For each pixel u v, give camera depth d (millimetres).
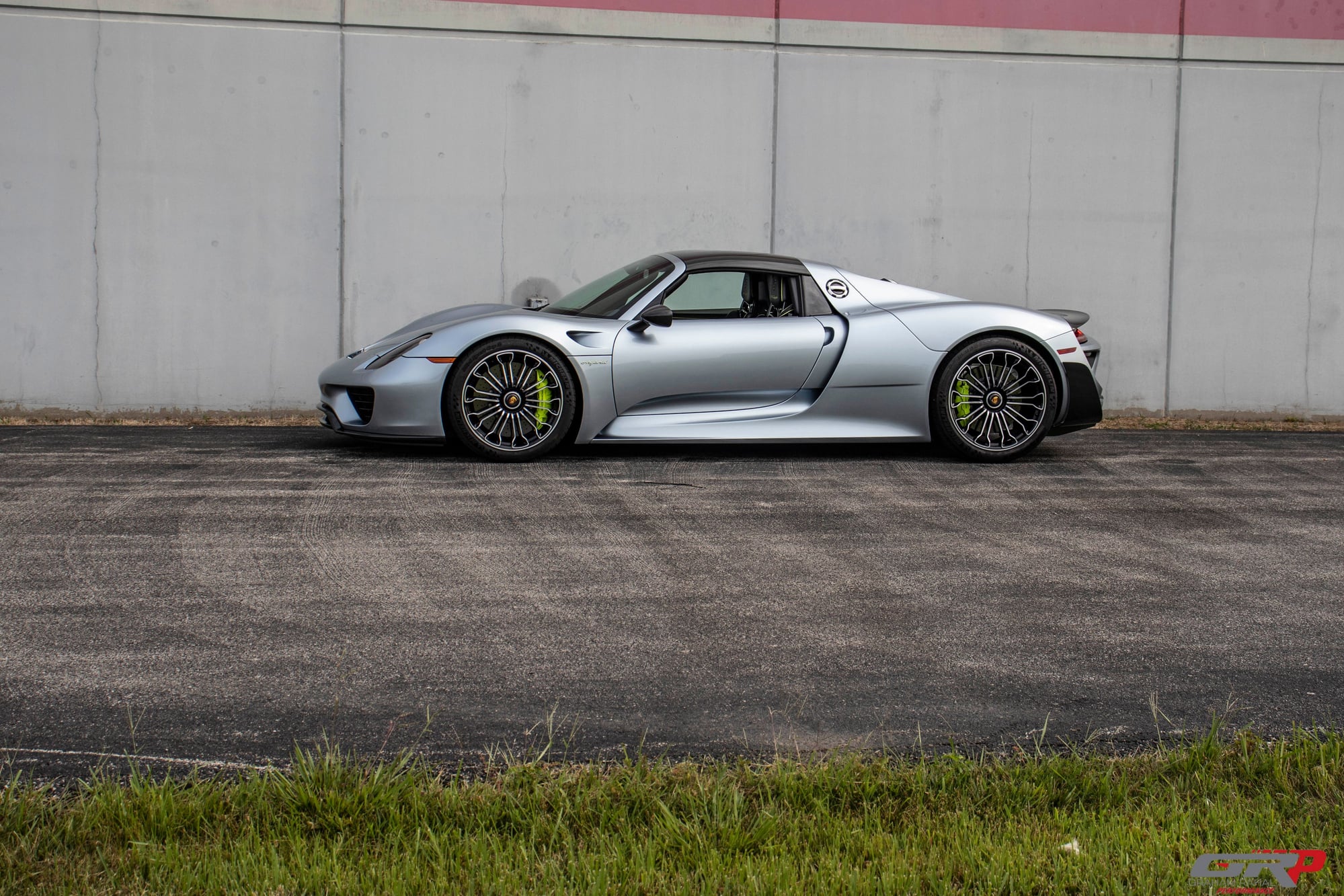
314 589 3152
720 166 7648
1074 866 1643
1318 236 8102
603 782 1921
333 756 2037
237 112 7172
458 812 1789
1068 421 5723
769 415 5512
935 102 7789
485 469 5145
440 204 7418
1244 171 8031
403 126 7344
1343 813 1832
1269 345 8117
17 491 4422
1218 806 1853
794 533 3979
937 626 2932
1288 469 5637
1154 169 7977
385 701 2346
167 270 7168
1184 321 8070
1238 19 7941
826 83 7688
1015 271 7945
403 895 1532
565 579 3311
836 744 2180
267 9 7145
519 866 1623
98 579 3189
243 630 2779
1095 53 7867
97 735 2135
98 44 6996
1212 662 2697
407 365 5270
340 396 5520
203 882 1559
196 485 4637
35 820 1729
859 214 7793
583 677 2514
